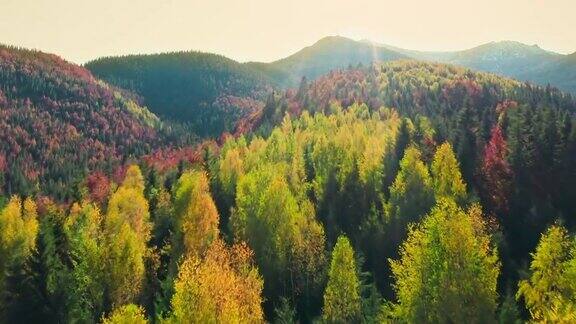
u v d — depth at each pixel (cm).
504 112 10656
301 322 5172
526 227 6512
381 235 6306
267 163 10312
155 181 11225
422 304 3064
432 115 15650
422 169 6662
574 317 2491
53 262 5678
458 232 3038
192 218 5988
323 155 10794
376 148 9981
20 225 7450
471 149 8519
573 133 7862
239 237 6066
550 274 3378
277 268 5509
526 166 7525
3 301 5491
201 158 13300
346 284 4091
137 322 3656
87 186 13925
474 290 2953
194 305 3328
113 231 7056
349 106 19025
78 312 5262
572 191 7119
